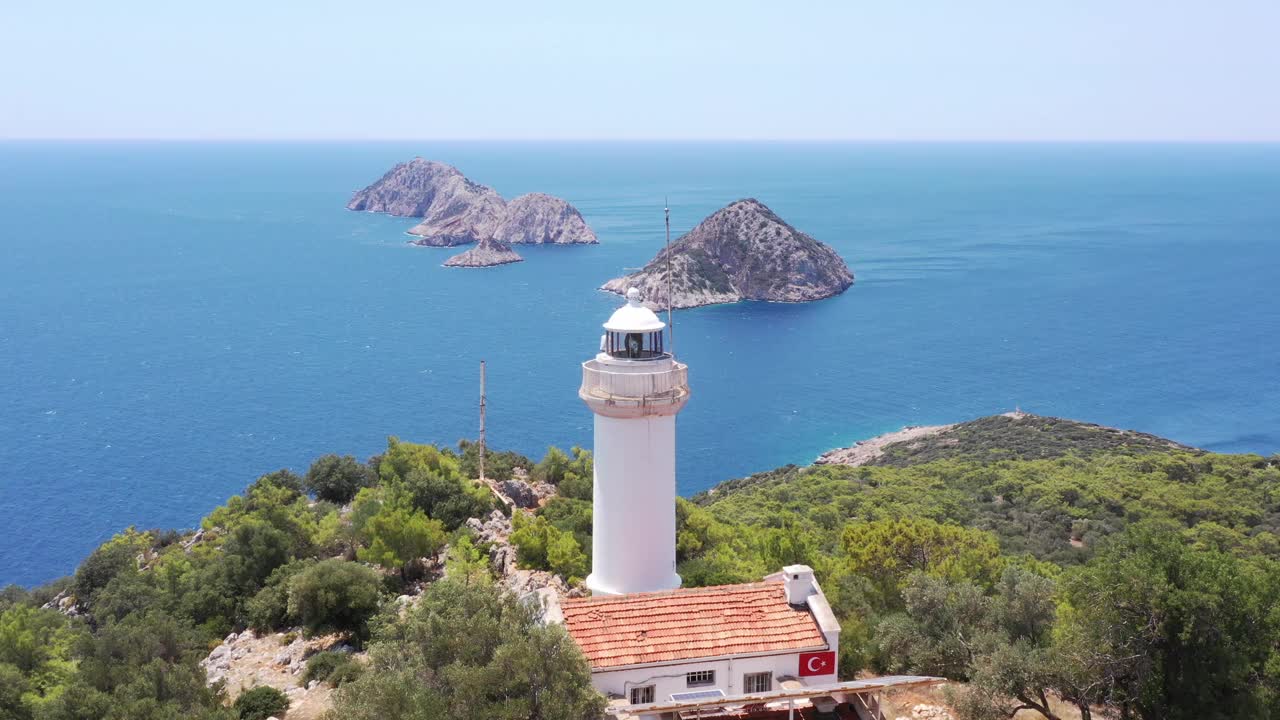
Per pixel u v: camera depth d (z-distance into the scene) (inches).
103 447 7273.6
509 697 922.1
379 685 960.9
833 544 2518.5
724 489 5772.6
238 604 2336.4
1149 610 1116.5
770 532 2026.3
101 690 1551.4
